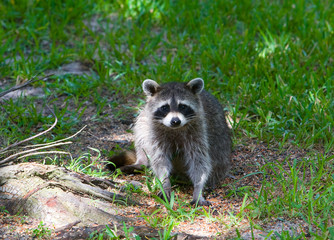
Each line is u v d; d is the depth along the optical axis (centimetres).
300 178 792
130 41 1322
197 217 695
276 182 776
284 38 1291
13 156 730
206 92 959
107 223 657
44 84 1152
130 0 1529
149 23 1448
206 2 1530
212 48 1288
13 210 683
